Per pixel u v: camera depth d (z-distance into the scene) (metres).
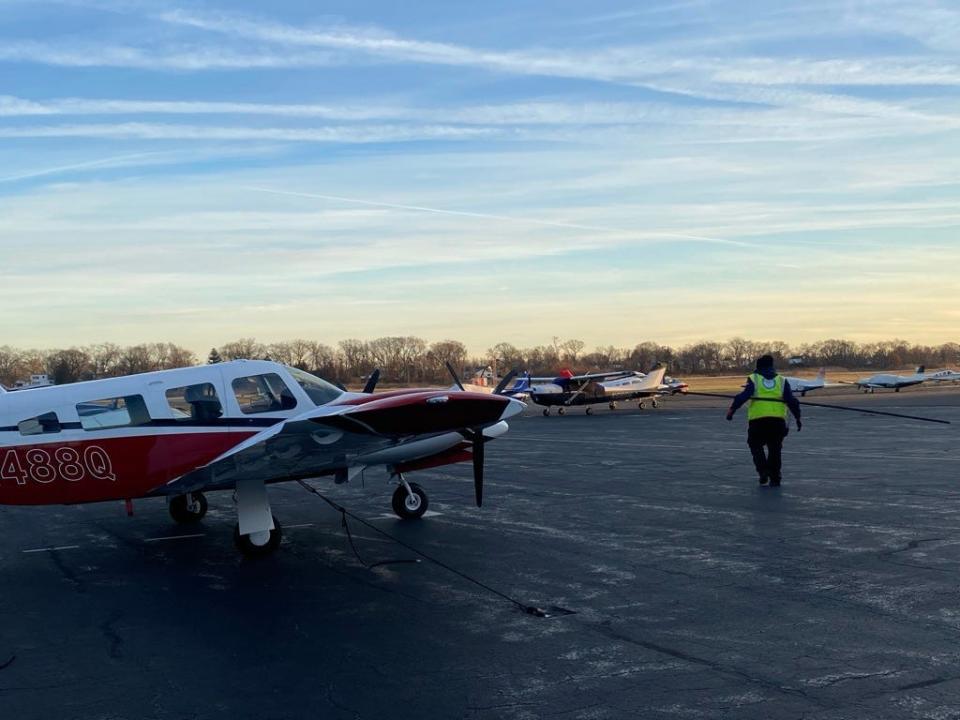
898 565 7.68
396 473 11.01
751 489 12.80
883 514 10.34
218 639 6.08
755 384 12.98
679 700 4.63
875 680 4.86
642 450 19.91
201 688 5.07
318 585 7.66
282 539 9.95
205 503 11.66
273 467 9.22
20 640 6.16
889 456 17.16
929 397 56.69
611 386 42.00
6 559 9.28
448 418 8.77
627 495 12.55
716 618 6.19
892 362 140.38
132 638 6.16
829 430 25.06
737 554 8.31
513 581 7.52
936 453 17.72
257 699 4.86
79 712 4.71
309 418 8.10
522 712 4.54
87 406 9.16
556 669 5.20
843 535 9.11
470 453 11.29
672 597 6.80
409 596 7.14
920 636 5.65
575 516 10.84
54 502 9.17
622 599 6.79
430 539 9.65
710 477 14.41
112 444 9.12
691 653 5.43
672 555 8.37
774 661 5.22
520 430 28.20
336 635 6.09
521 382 38.75
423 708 4.64
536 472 15.82
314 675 5.24
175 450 9.28
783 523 9.88
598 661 5.32
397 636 6.01
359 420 8.34
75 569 8.67
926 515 10.22
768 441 12.99
